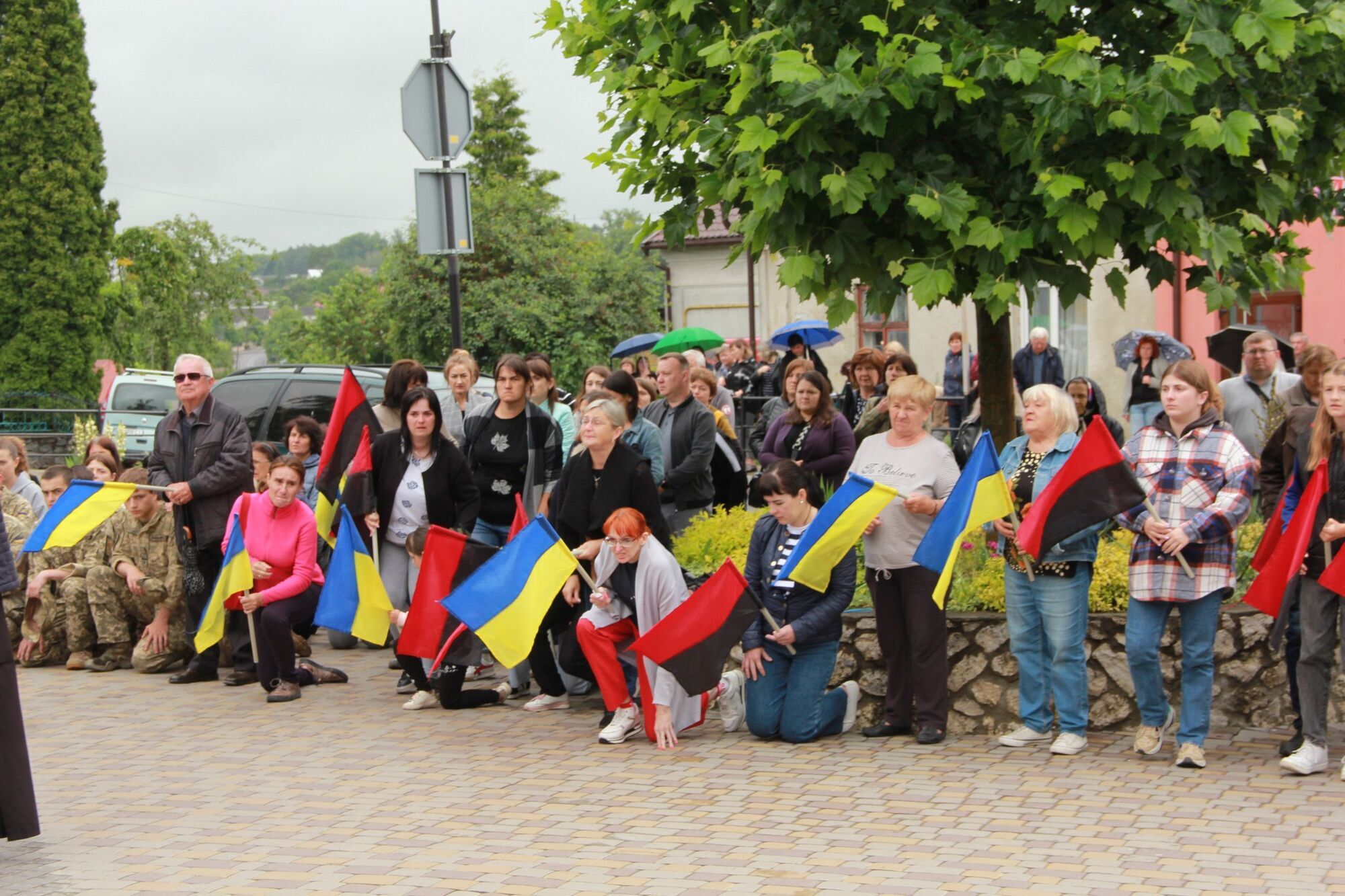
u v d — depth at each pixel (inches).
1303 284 342.0
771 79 267.9
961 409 695.1
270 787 264.1
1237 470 255.6
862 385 402.3
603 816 238.1
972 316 895.1
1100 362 816.3
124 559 389.7
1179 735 262.2
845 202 279.4
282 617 343.0
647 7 320.2
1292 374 393.1
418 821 238.7
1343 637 248.5
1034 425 273.7
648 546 290.7
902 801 242.5
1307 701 252.2
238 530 346.9
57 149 1513.3
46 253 1498.5
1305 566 251.0
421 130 452.1
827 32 295.0
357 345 2185.0
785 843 220.4
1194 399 259.6
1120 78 272.2
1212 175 296.4
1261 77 295.1
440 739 298.8
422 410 336.5
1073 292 294.2
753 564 293.1
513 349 1307.8
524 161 2203.5
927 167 290.0
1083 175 283.6
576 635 304.5
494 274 1331.2
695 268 1205.1
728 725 301.1
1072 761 265.9
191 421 374.6
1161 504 259.8
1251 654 287.7
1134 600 263.1
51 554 404.5
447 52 457.7
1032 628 275.3
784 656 287.9
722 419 411.2
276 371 578.9
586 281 1334.9
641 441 350.3
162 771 279.4
